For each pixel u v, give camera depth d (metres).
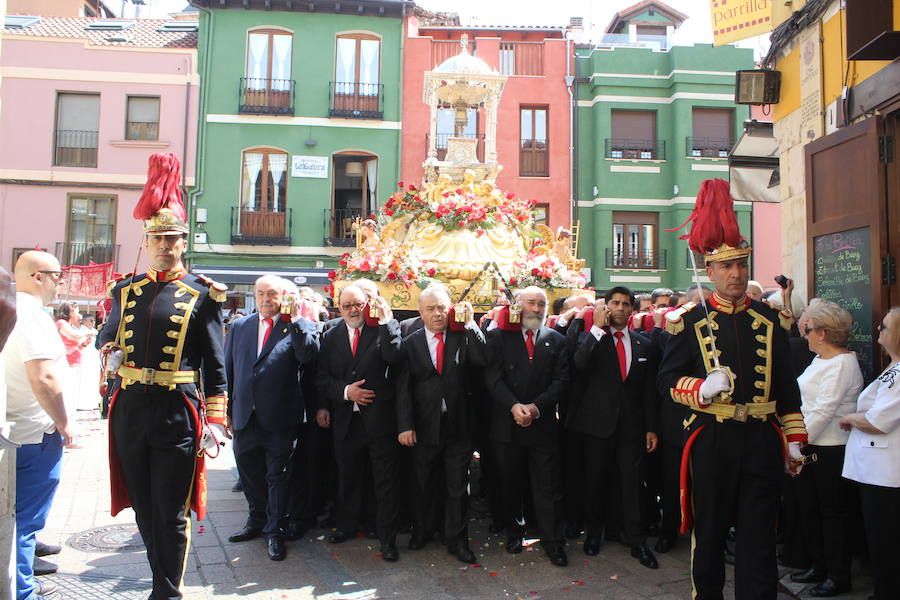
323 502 5.75
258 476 5.00
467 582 4.22
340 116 18.83
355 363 4.81
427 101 8.30
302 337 4.86
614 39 21.66
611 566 4.53
